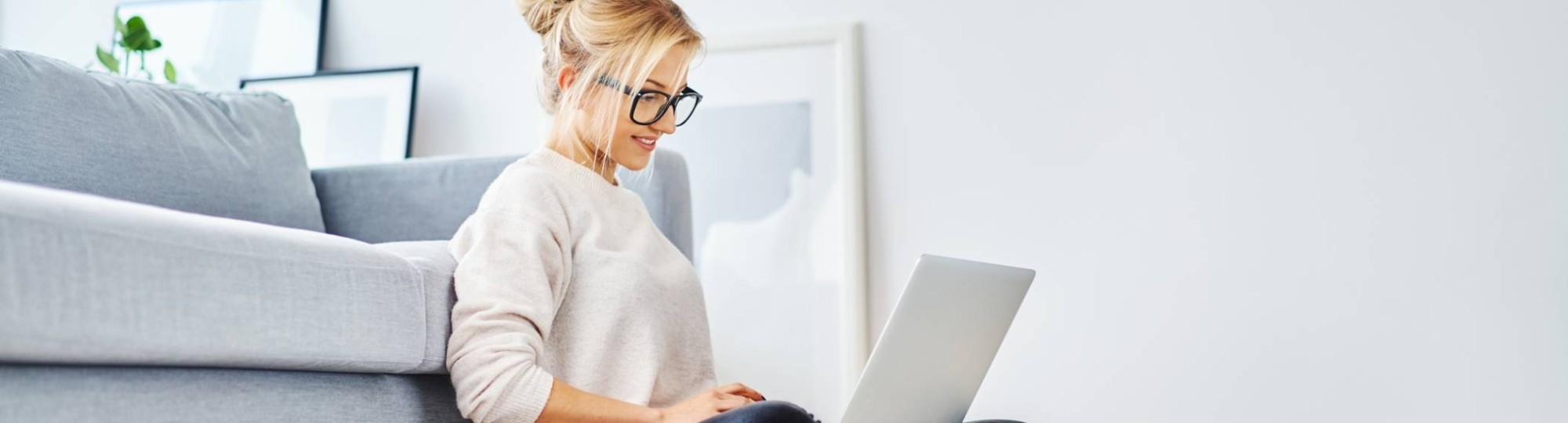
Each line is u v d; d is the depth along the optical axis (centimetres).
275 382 91
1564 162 223
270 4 281
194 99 166
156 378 82
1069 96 244
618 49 123
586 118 127
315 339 91
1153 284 236
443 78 273
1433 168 229
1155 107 240
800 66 254
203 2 284
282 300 89
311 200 178
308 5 279
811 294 246
